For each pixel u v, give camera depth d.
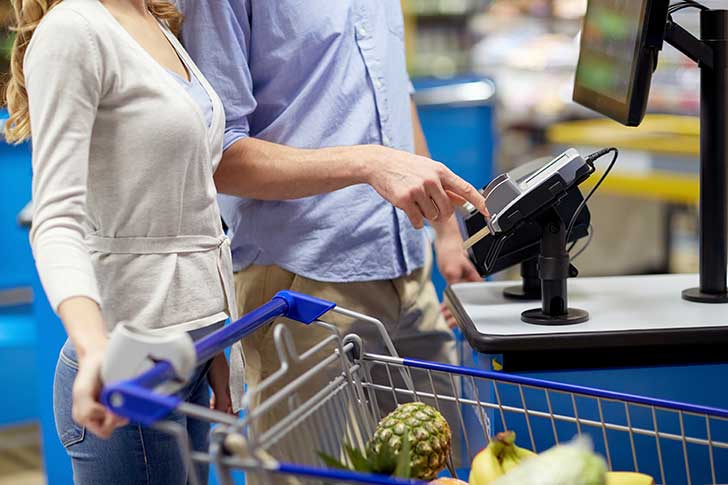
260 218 2.02
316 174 1.84
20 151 3.77
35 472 3.92
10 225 3.82
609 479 1.27
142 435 1.51
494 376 1.40
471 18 6.09
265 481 0.99
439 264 2.38
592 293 2.01
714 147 1.88
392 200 1.77
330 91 2.01
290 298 1.40
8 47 3.26
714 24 1.86
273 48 1.98
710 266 1.91
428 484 1.01
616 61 1.88
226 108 1.94
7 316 4.03
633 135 4.47
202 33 1.91
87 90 1.41
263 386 1.10
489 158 4.43
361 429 1.42
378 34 2.07
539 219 1.75
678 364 1.70
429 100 4.36
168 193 1.52
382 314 2.06
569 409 1.68
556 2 5.84
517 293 2.00
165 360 1.06
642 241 5.18
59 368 1.55
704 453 1.70
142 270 1.51
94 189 1.50
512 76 5.55
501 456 1.28
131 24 1.61
